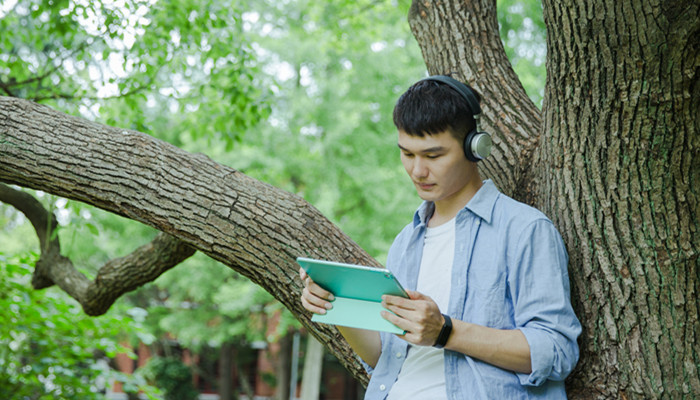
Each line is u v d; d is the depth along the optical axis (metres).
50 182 2.47
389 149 13.55
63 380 5.36
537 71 12.20
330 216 12.87
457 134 1.82
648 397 2.00
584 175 2.07
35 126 2.51
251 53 5.79
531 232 1.82
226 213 2.37
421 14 2.96
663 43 1.85
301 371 22.41
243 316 16.86
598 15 1.88
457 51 2.84
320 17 9.98
